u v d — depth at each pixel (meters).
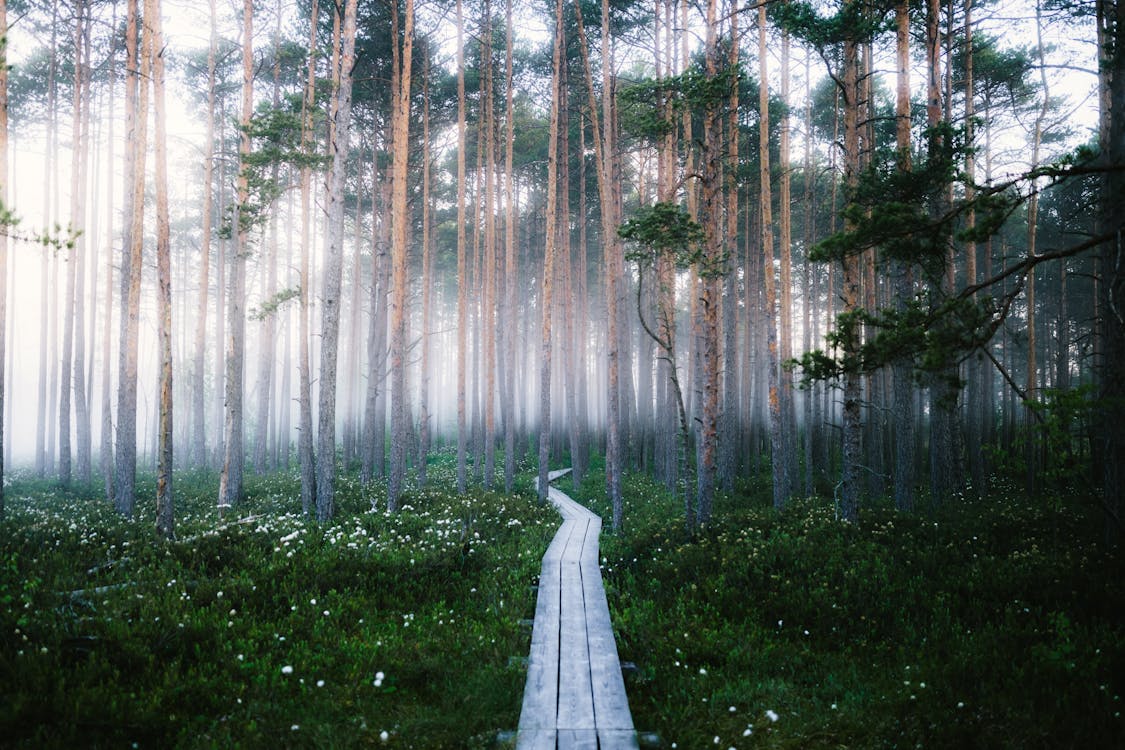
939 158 11.11
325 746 5.19
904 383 14.09
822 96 24.98
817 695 6.31
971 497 17.39
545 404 20.20
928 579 9.19
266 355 26.42
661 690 6.66
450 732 5.54
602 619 8.66
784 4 12.66
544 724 5.66
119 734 5.07
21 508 15.71
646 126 14.68
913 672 6.53
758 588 9.34
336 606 8.26
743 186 23.58
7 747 4.73
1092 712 5.36
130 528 12.58
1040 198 24.55
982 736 5.11
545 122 30.67
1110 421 8.30
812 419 24.28
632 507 19.73
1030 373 20.16
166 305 11.48
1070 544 10.31
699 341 18.03
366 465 22.92
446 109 26.11
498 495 20.09
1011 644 6.90
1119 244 5.94
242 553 10.08
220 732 5.30
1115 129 7.98
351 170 29.66
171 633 6.77
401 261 17.34
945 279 16.72
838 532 11.84
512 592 9.62
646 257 13.10
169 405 11.48
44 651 5.89
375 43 22.14
